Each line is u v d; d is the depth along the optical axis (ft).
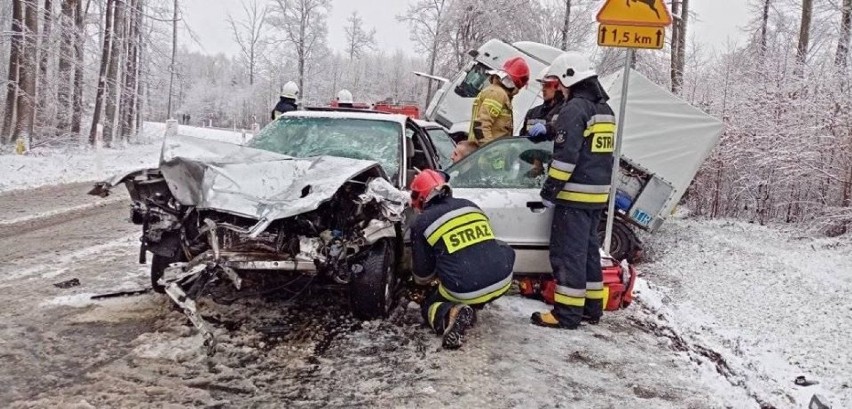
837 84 34.78
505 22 94.89
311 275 16.92
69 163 60.75
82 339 14.57
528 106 41.29
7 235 25.89
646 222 29.63
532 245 18.35
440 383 13.43
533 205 18.47
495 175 19.63
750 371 15.70
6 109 68.44
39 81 75.82
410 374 13.78
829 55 41.83
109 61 85.56
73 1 74.38
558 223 17.37
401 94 188.75
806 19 51.70
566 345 16.20
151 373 13.03
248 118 200.03
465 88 45.24
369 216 15.75
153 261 17.07
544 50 42.57
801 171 34.42
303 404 12.21
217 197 14.49
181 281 14.47
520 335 16.70
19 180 46.06
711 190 41.91
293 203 13.93
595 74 17.48
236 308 17.08
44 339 14.49
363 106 47.75
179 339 14.79
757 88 39.60
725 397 13.76
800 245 31.48
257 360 14.01
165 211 15.66
